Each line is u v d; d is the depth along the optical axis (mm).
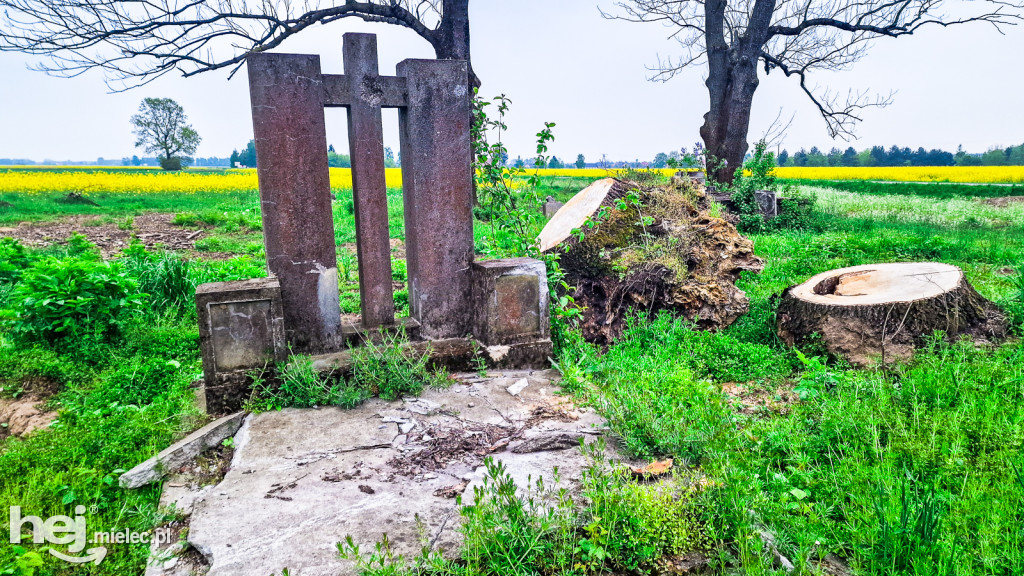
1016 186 24094
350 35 4133
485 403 4012
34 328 5035
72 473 3227
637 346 5262
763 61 21797
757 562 2305
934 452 3070
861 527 2605
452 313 4816
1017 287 6367
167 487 3143
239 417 3768
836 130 22125
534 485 2945
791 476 3062
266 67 3928
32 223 16625
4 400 4371
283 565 2391
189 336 5742
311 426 3668
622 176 7699
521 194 5555
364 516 2717
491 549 2393
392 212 16766
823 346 5000
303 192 4172
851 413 3533
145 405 4320
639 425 3443
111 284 5422
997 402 3643
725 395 3883
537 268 4691
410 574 2250
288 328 4309
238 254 11812
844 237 10594
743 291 6824
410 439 3492
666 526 2512
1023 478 2779
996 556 2320
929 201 20906
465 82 4496
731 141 18562
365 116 4297
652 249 5934
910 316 4781
